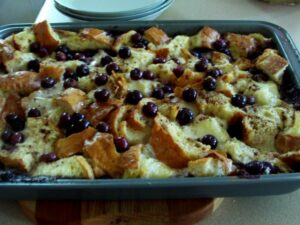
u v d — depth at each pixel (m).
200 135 0.30
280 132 0.30
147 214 0.26
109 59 0.37
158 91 0.33
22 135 0.30
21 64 0.37
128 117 0.31
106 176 0.28
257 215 0.27
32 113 0.32
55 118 0.32
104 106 0.31
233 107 0.32
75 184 0.25
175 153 0.28
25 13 0.72
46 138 0.30
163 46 0.38
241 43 0.38
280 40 0.38
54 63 0.37
